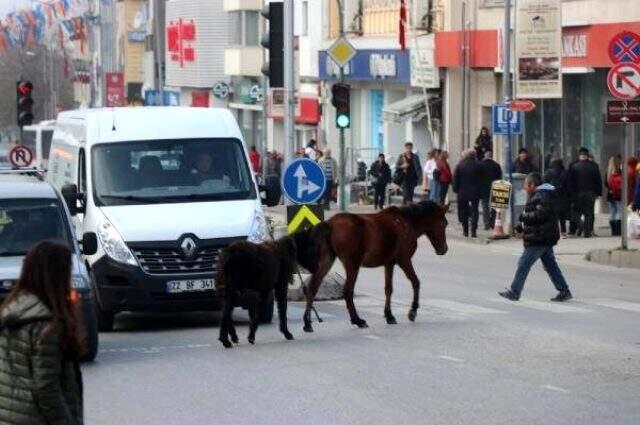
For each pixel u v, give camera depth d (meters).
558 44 35.72
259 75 76.19
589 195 35.28
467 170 37.03
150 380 15.23
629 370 15.35
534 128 45.69
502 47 45.00
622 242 30.53
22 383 7.74
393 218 19.36
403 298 23.78
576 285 25.91
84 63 106.19
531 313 21.03
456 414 12.90
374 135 59.25
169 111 21.52
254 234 19.78
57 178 23.20
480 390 14.16
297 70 65.88
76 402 7.97
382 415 12.91
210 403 13.74
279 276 17.81
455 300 23.22
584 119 42.91
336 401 13.67
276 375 15.32
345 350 17.11
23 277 7.85
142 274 19.31
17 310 7.75
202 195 20.36
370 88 58.59
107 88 81.12
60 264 7.86
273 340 18.22
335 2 60.31
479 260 31.92
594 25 40.34
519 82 35.97
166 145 20.81
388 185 51.28
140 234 19.44
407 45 52.69
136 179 20.42
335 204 53.34
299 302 23.23
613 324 19.58
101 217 19.77
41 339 7.72
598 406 13.23
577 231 35.72
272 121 73.12
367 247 19.02
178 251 19.47
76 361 7.97
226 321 17.53
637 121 29.19
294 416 12.96
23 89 48.72
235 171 20.80
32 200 16.97
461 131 49.88
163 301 19.41
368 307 22.25
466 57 47.69
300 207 23.05
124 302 19.33
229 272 17.42
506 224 37.47
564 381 14.65
